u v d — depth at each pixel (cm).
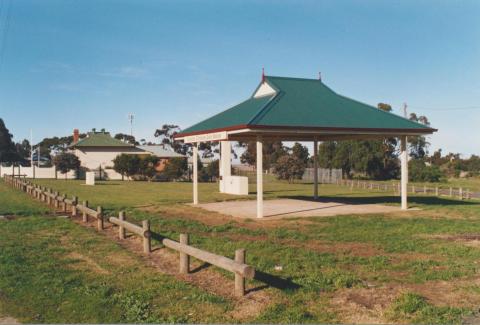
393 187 3809
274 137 2347
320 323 592
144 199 2525
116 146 6212
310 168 5853
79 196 2756
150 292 730
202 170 5209
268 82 2012
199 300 691
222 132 1722
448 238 1213
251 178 5306
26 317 628
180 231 1330
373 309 643
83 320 616
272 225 1450
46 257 991
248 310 647
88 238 1234
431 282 779
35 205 2120
